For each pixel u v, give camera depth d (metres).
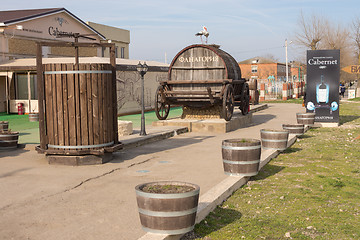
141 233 5.18
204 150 11.87
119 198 6.79
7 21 24.78
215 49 17.33
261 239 5.23
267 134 11.15
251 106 28.92
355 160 10.51
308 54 18.30
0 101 24.98
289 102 37.81
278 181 8.32
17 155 10.77
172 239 4.99
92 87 9.50
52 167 9.26
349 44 64.69
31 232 5.25
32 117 19.58
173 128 15.99
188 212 4.96
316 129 17.48
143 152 11.52
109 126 9.91
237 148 7.98
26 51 26.77
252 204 6.74
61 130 9.52
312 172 9.12
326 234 5.44
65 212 6.05
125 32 45.28
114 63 10.06
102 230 5.29
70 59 24.05
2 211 6.10
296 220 5.98
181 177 8.34
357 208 6.57
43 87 9.57
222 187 7.20
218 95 16.44
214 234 5.38
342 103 36.75
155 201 4.88
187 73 17.77
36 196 6.90
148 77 26.64
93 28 35.88
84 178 8.20
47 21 28.84
